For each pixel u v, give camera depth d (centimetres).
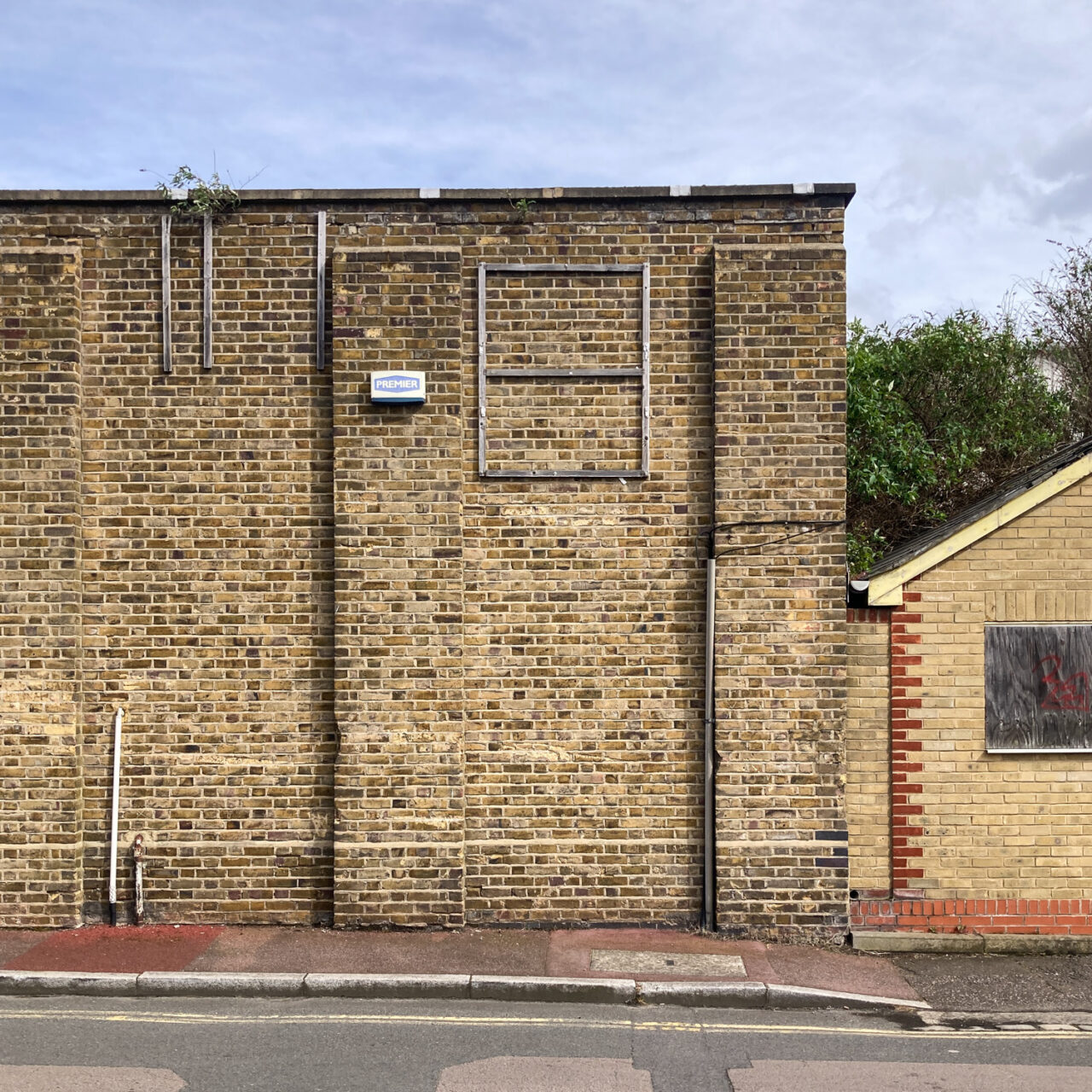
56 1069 598
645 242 863
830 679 840
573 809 854
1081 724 848
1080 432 1875
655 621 859
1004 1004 718
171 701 862
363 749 841
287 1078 588
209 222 862
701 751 855
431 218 865
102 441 864
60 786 845
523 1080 589
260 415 866
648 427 857
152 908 852
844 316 844
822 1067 614
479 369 859
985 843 845
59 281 852
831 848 835
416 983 725
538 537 862
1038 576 849
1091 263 1953
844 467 843
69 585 849
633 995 720
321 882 853
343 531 846
